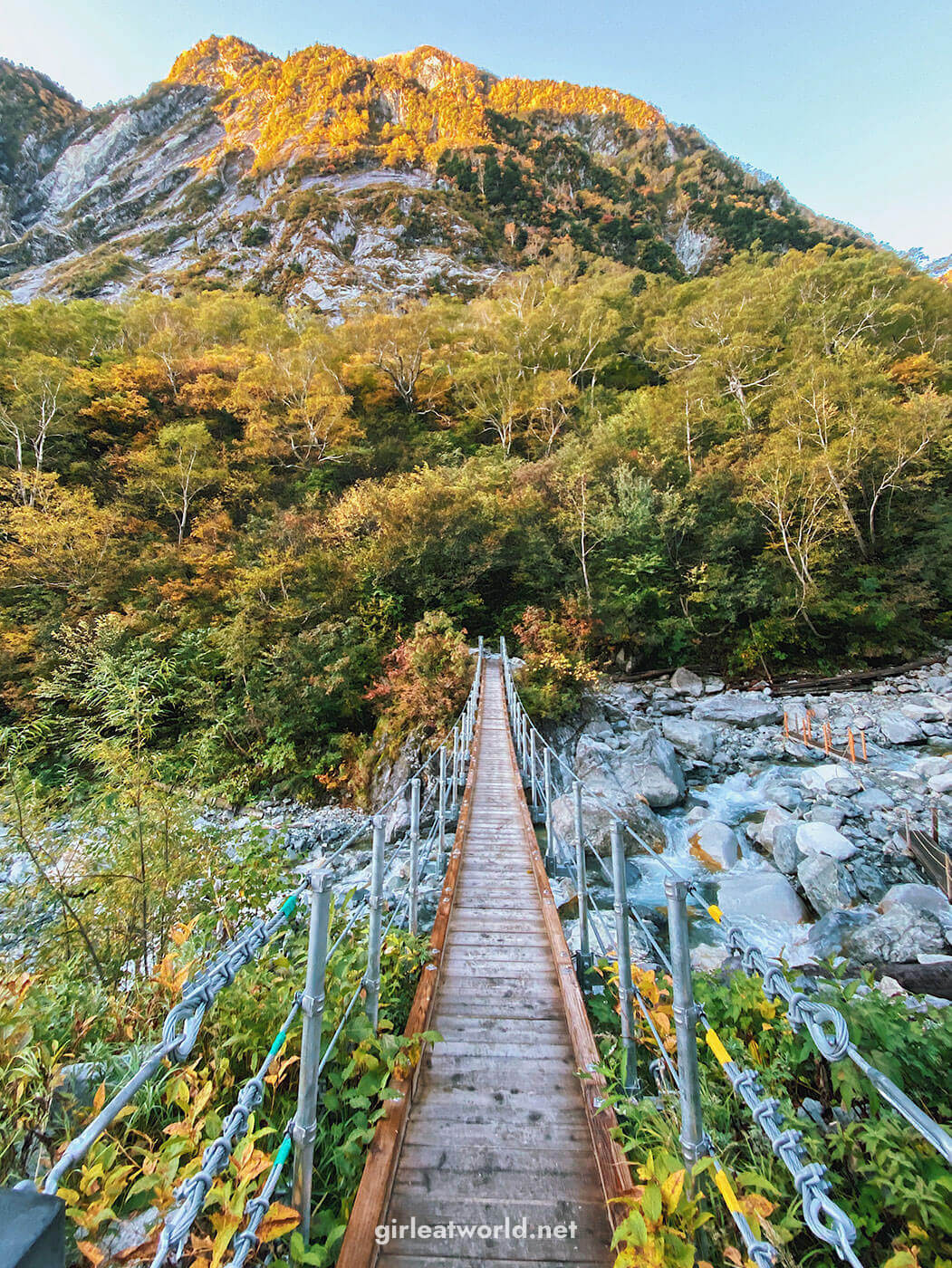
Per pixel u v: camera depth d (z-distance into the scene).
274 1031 2.25
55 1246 0.78
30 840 3.97
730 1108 2.14
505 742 9.28
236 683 12.63
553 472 18.91
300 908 3.71
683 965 1.74
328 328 40.22
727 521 17.61
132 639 12.35
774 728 13.59
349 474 24.12
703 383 21.27
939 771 10.23
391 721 11.30
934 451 17.02
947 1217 1.50
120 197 114.56
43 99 137.88
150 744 11.77
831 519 16.84
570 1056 2.63
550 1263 1.71
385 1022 2.47
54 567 14.07
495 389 27.59
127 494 18.98
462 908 4.14
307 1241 1.66
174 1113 2.09
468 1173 2.01
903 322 25.17
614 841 2.57
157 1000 2.64
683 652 17.83
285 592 14.10
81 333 28.39
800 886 6.98
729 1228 1.59
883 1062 2.01
